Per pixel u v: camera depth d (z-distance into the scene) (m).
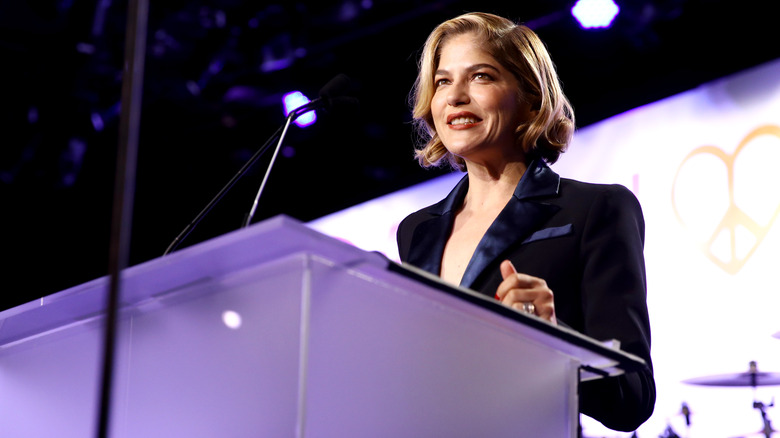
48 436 3.18
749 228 10.87
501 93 4.68
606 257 4.14
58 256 15.09
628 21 11.95
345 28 12.53
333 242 2.48
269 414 2.51
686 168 11.59
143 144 14.20
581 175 12.52
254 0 12.05
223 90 13.27
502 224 4.34
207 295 2.77
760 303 10.62
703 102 11.66
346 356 2.58
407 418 2.71
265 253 2.55
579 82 12.72
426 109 5.04
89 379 3.07
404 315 2.78
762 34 11.36
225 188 4.27
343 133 14.26
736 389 10.55
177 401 2.76
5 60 12.52
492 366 2.98
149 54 12.36
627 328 3.90
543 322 2.95
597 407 3.83
